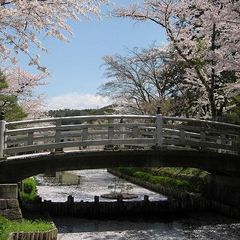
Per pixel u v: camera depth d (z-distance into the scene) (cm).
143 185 2841
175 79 3136
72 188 2841
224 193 1811
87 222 1611
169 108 3003
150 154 1534
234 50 1655
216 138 1666
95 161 1491
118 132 1519
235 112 2177
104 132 1499
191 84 2584
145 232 1449
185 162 1593
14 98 1938
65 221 1622
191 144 1602
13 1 977
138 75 3478
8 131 1363
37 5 995
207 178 2002
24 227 1161
